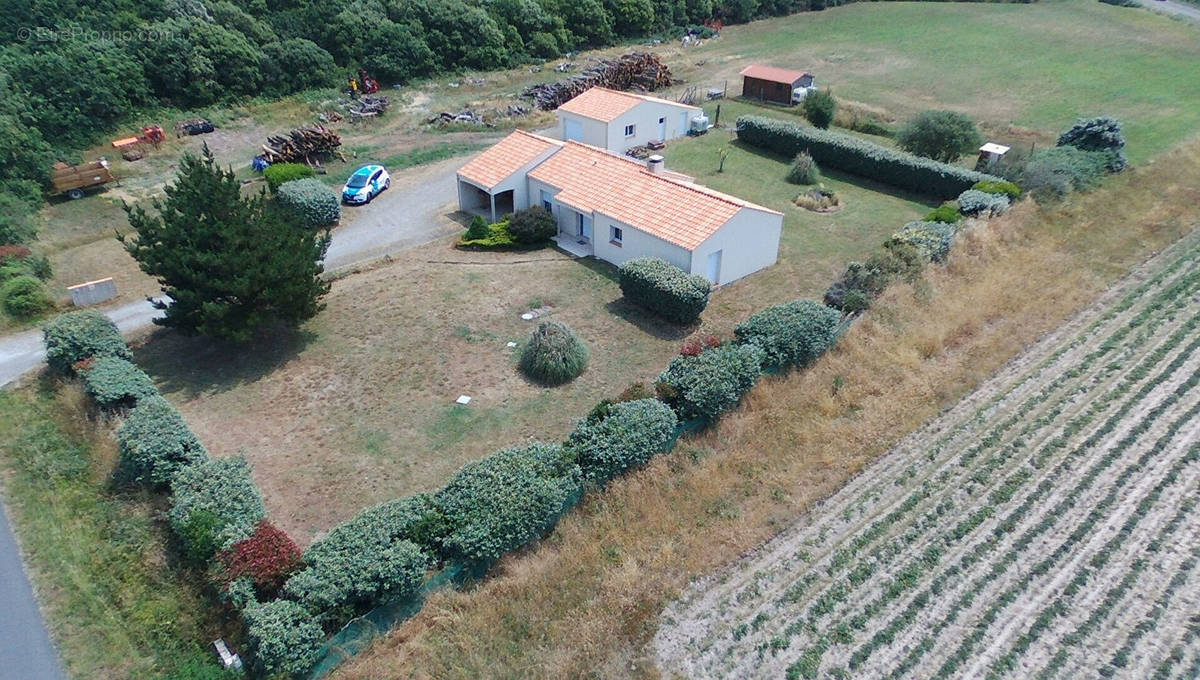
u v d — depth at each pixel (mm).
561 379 24766
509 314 28734
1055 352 25266
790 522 19125
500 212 37531
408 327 27906
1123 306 27516
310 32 56969
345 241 34844
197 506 17844
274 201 35344
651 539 18625
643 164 37562
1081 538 18312
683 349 23531
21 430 22531
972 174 37312
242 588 15922
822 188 39562
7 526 19000
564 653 15891
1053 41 69750
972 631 16141
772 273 31594
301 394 24375
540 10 67750
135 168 41531
